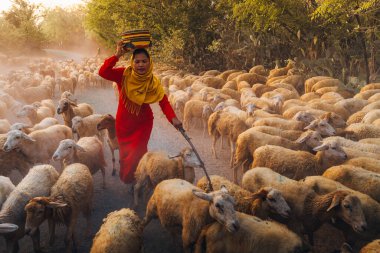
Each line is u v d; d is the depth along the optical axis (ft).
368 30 53.57
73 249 18.90
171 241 19.71
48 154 28.12
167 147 35.42
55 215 17.92
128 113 20.67
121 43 18.89
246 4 61.98
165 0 83.15
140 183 22.13
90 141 25.79
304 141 25.43
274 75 60.39
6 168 26.02
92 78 77.15
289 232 15.61
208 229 16.02
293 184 19.51
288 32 69.46
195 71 83.51
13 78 74.23
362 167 22.41
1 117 41.78
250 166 26.63
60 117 48.16
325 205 18.15
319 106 36.65
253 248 15.34
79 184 18.98
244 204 18.29
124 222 15.80
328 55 60.59
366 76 54.95
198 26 82.64
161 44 90.43
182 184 18.58
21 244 19.67
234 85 54.65
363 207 18.47
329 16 58.49
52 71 89.30
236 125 30.32
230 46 78.13
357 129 28.96
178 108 45.60
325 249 19.39
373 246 14.88
